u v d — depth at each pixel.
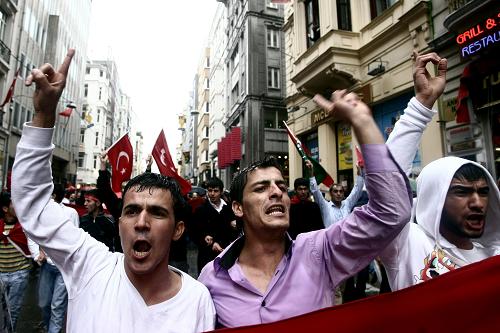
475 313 1.43
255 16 22.30
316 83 11.81
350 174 11.36
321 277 1.69
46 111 1.55
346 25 11.30
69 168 33.72
